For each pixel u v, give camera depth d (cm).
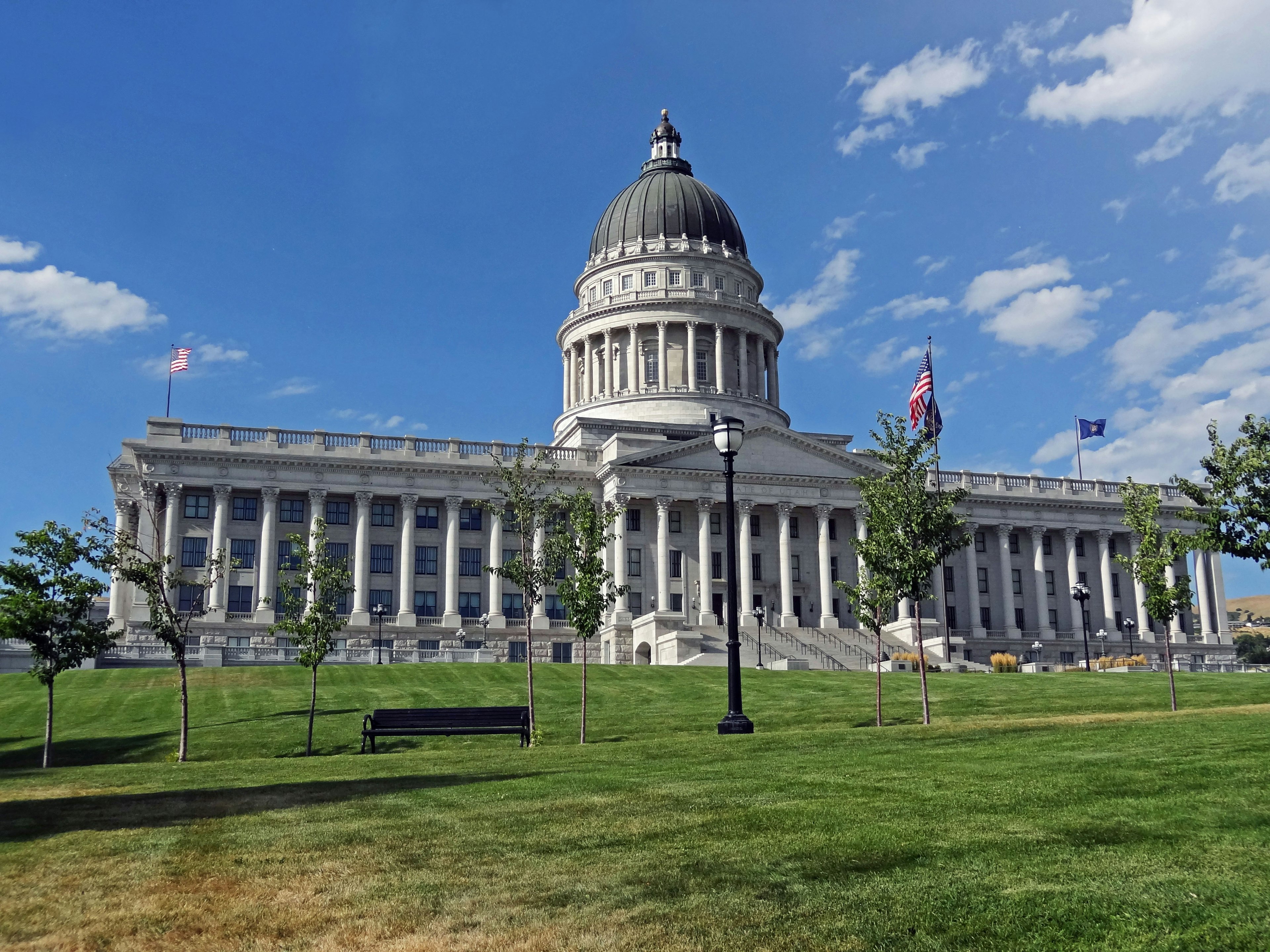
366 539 10025
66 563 4475
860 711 5019
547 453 10656
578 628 4450
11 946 1215
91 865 1527
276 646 8606
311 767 2950
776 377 13612
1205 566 12662
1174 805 1686
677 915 1281
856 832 1608
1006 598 11712
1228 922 1210
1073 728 2858
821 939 1201
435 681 6481
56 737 4872
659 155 14538
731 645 3547
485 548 10375
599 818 1778
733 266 13450
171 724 5119
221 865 1525
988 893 1315
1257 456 4062
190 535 9769
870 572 5622
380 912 1316
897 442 4553
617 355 13075
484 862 1520
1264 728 2581
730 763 2408
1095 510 12175
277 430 10038
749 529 10631
